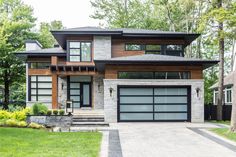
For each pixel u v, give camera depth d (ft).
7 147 43.52
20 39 126.72
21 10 130.31
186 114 84.43
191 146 48.39
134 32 103.40
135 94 83.92
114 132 63.00
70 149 43.57
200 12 125.59
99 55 102.83
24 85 143.95
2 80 127.13
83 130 66.08
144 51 105.29
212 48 155.12
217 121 92.84
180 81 83.56
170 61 82.58
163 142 51.88
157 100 84.23
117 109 83.05
